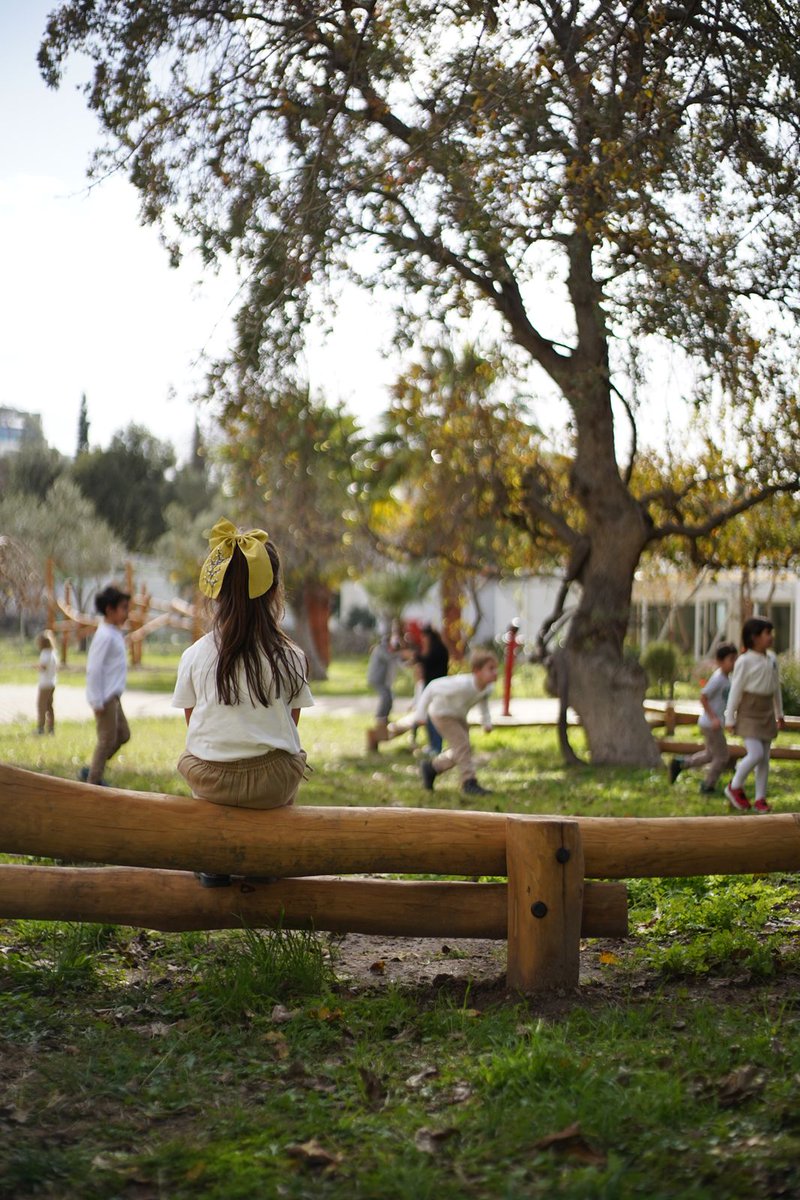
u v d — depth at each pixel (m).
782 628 32.94
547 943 4.95
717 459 15.71
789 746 17.72
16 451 55.12
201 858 4.82
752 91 9.56
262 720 4.84
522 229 10.07
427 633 17.92
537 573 20.62
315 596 40.97
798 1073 3.88
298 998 4.95
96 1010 4.86
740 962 5.54
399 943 6.41
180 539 46.34
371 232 10.52
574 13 9.41
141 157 10.27
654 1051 4.16
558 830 4.97
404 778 14.57
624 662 16.58
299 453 17.58
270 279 10.18
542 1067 3.90
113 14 10.19
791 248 10.29
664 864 5.11
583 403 14.88
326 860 4.89
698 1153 3.31
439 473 17.53
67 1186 3.18
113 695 10.92
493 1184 3.15
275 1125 3.61
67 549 46.53
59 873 4.98
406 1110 3.70
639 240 10.20
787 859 5.16
